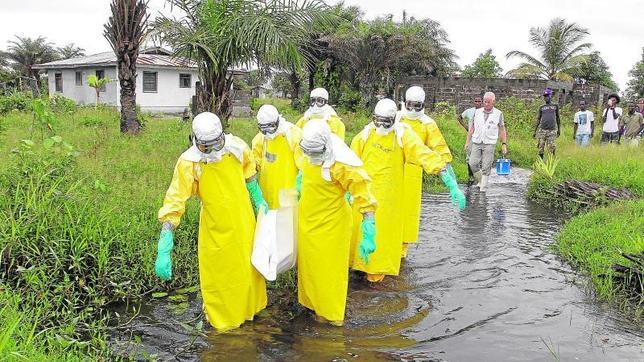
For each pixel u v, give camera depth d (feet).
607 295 19.90
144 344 16.12
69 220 19.90
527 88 93.86
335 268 17.33
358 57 99.86
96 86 86.69
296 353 15.83
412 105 23.67
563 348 16.28
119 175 27.68
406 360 15.55
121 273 19.38
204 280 16.92
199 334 16.51
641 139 52.49
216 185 16.25
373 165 20.54
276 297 19.54
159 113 102.68
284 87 153.07
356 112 95.45
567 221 30.09
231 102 38.83
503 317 18.39
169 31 36.99
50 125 24.99
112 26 44.93
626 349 16.25
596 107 94.02
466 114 41.42
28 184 20.62
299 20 36.68
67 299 17.35
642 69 149.28
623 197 33.65
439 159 20.45
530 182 39.24
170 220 16.15
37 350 13.56
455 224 29.99
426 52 103.60
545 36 121.90
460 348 16.28
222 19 36.09
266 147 19.84
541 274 22.36
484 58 137.59
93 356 14.57
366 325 17.74
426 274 22.24
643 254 21.12
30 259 17.94
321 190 16.97
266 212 18.01
